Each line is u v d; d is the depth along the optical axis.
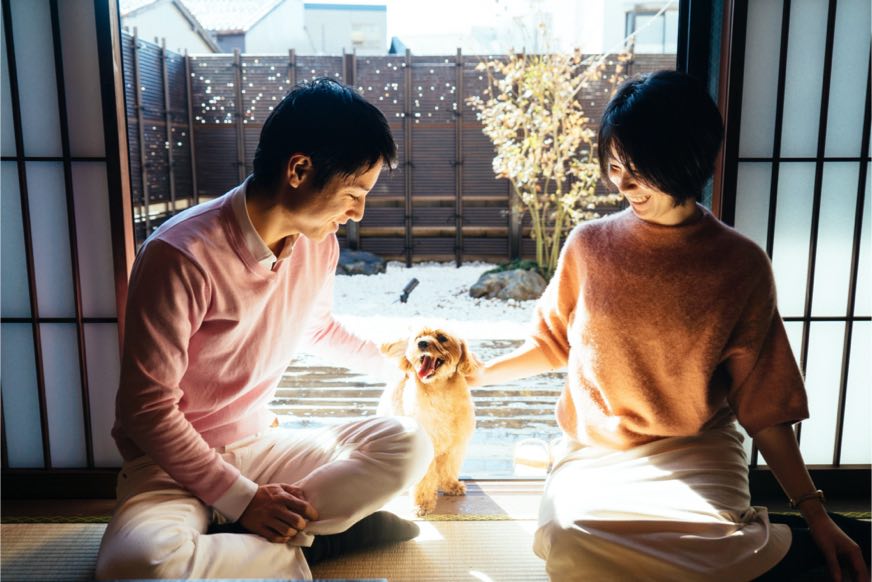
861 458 1.88
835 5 1.64
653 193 1.26
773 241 1.77
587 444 1.51
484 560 1.56
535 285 5.82
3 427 1.85
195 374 1.34
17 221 1.74
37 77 1.68
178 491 1.32
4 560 1.54
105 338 1.80
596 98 6.35
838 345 1.82
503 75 6.48
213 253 1.28
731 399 1.43
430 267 6.93
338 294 5.85
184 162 6.62
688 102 1.19
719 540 1.21
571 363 1.50
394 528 1.58
